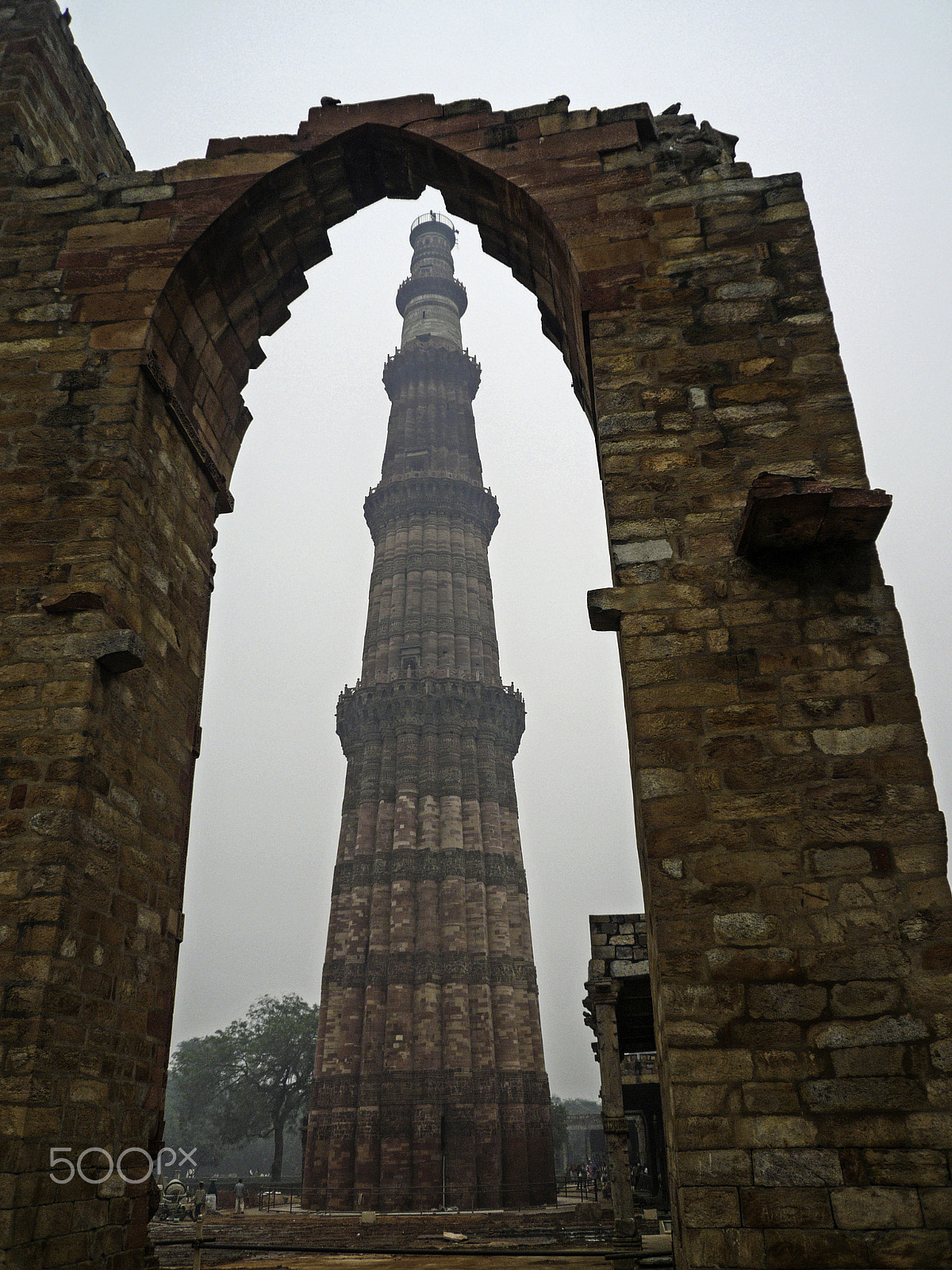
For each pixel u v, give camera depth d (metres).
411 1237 24.62
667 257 8.84
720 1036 5.96
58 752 7.43
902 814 6.41
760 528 7.05
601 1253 9.77
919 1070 5.73
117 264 9.69
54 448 8.72
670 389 8.21
